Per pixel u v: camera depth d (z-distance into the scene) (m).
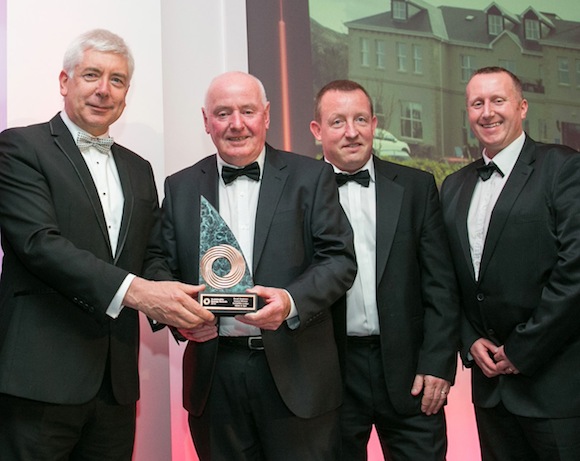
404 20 4.16
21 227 2.40
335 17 4.14
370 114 3.20
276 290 2.49
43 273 2.38
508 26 4.23
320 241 2.72
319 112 3.22
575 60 4.27
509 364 2.89
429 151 4.15
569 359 2.84
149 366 3.48
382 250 3.04
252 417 2.69
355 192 3.18
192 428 2.79
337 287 2.63
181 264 2.78
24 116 3.21
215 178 2.84
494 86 3.13
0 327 2.46
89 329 2.48
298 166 2.83
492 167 3.13
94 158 2.68
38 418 2.38
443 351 3.03
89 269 2.37
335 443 2.72
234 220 2.78
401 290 3.04
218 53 4.16
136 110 3.53
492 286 3.00
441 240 3.17
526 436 2.96
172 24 4.05
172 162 4.00
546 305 2.78
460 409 4.16
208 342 2.67
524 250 2.93
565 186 2.87
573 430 2.80
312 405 2.61
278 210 2.72
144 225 2.71
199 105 4.09
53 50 3.28
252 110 2.76
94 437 2.57
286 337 2.63
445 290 3.12
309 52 4.14
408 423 3.05
